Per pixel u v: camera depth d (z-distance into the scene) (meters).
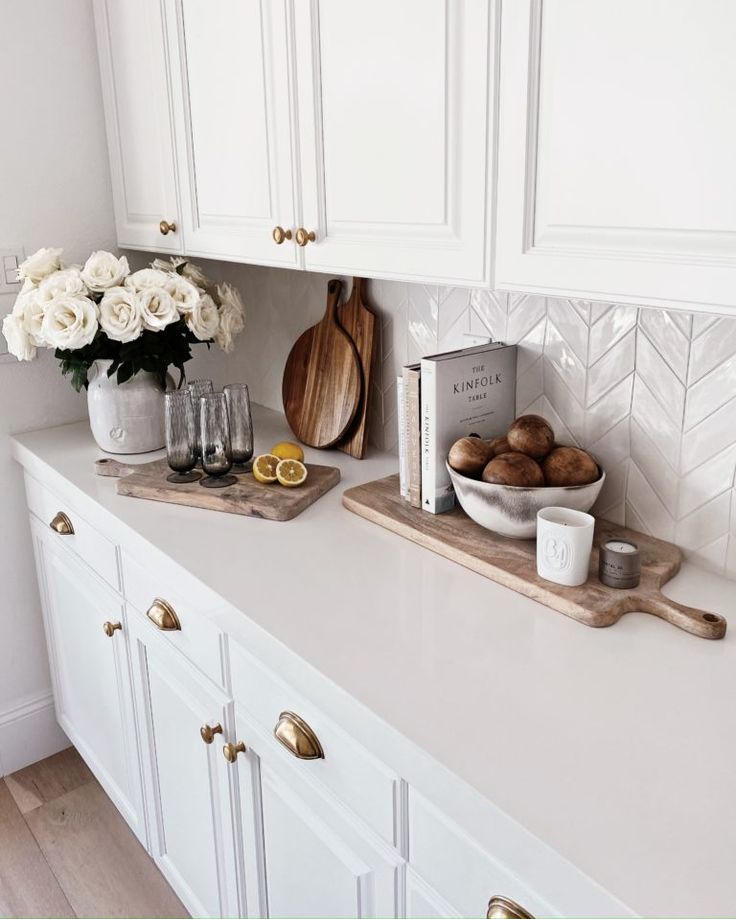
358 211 1.26
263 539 1.40
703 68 0.79
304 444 1.90
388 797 0.95
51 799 2.13
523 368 1.46
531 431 1.29
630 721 0.90
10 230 1.93
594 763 0.84
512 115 0.99
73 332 1.64
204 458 1.59
